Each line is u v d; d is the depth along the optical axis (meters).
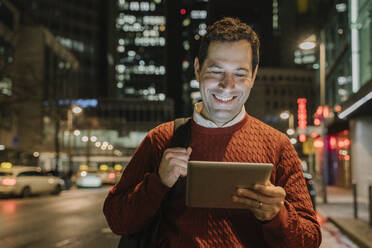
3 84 30.14
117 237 9.55
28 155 49.91
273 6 148.62
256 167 1.61
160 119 78.81
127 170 2.10
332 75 34.91
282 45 137.50
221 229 1.88
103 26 99.12
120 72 148.25
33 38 60.81
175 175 1.78
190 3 173.00
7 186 21.23
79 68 90.81
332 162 36.16
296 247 1.76
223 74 1.94
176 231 1.93
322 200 20.02
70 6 90.25
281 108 110.94
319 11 40.66
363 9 23.00
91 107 77.12
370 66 22.02
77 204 18.45
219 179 1.63
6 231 10.40
